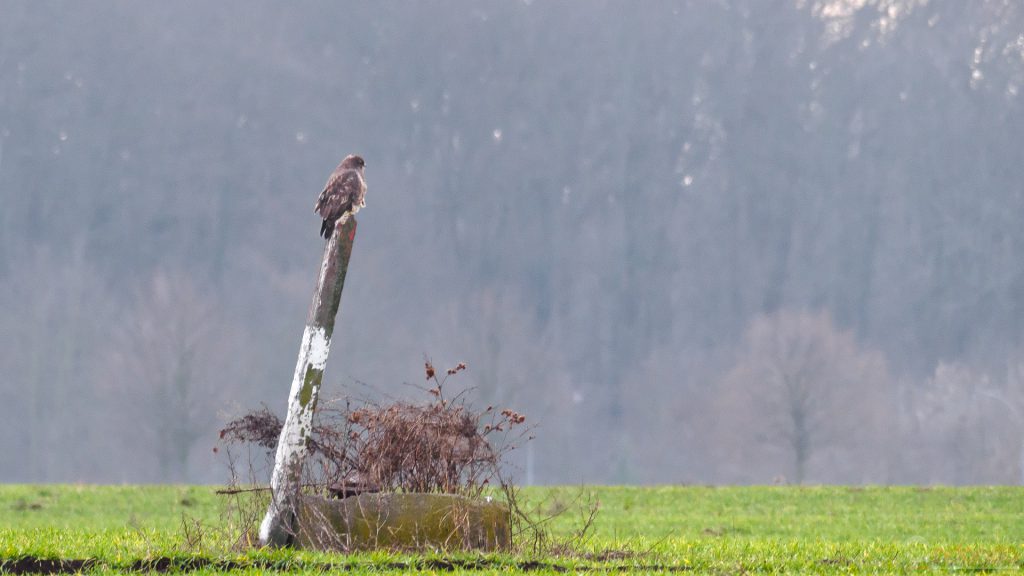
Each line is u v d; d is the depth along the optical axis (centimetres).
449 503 1485
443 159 15212
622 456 10738
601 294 14150
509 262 14275
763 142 15412
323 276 1488
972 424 10075
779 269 14388
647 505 3203
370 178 14450
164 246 13675
